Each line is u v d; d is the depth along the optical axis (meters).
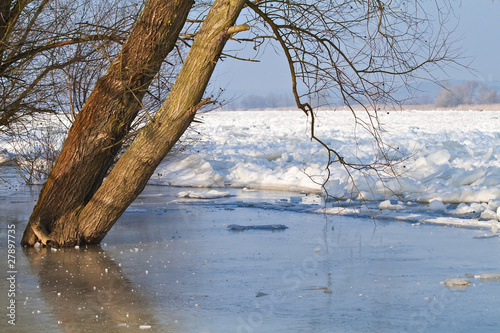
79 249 10.67
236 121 62.50
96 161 10.61
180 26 10.33
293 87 11.36
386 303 7.21
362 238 11.48
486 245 10.66
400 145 28.52
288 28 11.41
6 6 11.48
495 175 18.11
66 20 11.97
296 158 25.17
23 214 14.79
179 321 6.60
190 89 9.70
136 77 10.30
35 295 7.72
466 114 69.12
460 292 7.67
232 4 9.39
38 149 19.84
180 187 20.56
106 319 6.70
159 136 9.99
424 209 15.10
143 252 10.40
